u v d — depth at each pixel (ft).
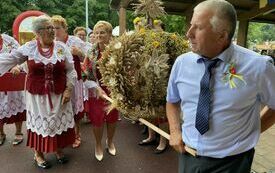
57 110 11.34
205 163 5.45
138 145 14.46
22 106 14.12
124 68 7.23
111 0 24.75
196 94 5.35
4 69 10.73
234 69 5.03
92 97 11.97
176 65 5.73
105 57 7.73
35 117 11.41
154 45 7.28
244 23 26.32
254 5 24.13
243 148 5.25
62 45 11.46
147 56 7.18
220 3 4.84
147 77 7.15
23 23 17.48
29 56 10.86
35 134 11.61
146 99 7.26
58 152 12.62
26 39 17.52
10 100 13.82
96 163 12.59
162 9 8.02
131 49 7.27
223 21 4.76
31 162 12.63
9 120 13.92
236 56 5.09
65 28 13.46
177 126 6.03
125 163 12.60
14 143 14.33
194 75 5.38
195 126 5.30
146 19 7.97
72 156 13.25
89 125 17.44
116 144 14.55
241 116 5.15
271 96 5.18
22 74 12.94
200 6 4.95
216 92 5.15
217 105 5.15
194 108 5.42
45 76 10.98
